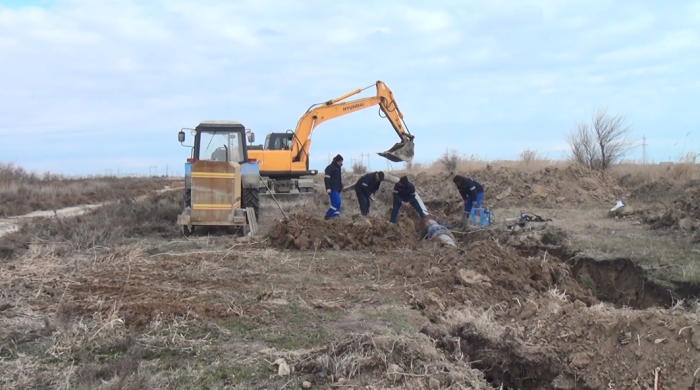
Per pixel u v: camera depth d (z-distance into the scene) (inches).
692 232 375.2
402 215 500.7
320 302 245.8
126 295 253.8
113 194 1049.5
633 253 326.0
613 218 470.6
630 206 492.7
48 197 877.2
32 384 162.4
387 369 163.6
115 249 363.3
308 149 709.3
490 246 332.2
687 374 164.9
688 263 302.0
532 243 381.1
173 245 396.5
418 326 219.1
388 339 177.6
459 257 328.8
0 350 186.2
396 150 629.9
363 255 357.1
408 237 398.0
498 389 176.6
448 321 223.6
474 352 200.2
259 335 204.1
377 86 694.5
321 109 702.5
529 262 317.1
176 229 477.4
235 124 546.6
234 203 448.8
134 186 1402.6
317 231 390.0
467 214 474.3
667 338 175.9
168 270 310.8
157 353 185.9
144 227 480.7
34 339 197.3
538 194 606.5
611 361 180.4
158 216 540.1
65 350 185.9
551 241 378.3
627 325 186.7
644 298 293.0
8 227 518.0
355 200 705.0
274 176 711.7
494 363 195.3
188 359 181.5
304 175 713.0
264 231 464.4
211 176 443.2
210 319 220.4
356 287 275.7
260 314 227.8
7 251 353.7
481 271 301.0
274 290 264.2
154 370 171.8
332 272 310.2
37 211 727.7
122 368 159.5
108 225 434.9
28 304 239.1
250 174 532.7
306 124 702.5
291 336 203.3
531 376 190.2
